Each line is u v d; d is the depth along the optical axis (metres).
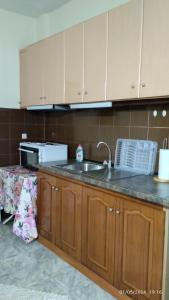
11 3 2.98
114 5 2.45
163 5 1.70
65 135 3.25
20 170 3.05
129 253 1.71
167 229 1.48
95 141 2.80
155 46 1.77
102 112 2.70
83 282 2.03
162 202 1.46
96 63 2.23
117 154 2.47
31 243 2.66
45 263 2.29
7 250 2.51
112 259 1.85
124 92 2.01
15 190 2.80
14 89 3.36
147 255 1.59
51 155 2.96
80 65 2.39
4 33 3.20
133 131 2.38
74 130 3.10
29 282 2.03
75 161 2.90
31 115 3.52
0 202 3.09
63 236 2.34
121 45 2.00
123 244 1.75
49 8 3.11
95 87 2.26
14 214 2.85
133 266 1.69
